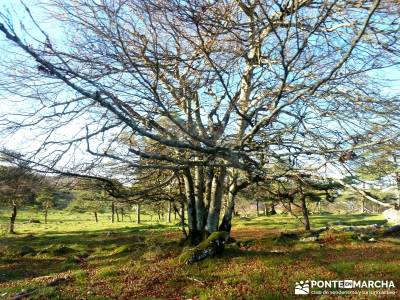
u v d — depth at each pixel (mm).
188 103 9367
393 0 6840
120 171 12805
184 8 6523
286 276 13750
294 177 10742
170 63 8789
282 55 5598
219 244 17234
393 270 14133
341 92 9273
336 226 36188
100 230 45344
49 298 13008
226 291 12352
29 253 26781
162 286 13656
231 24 7441
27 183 7656
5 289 14992
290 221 44562
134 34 7754
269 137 10172
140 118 6160
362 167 8477
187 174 18188
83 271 17469
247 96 11172
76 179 8828
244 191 19297
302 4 7285
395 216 39188
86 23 8773
